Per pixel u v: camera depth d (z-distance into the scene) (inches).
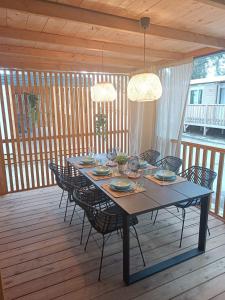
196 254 92.4
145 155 159.0
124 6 80.9
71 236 107.3
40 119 165.6
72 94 173.8
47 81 163.2
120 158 111.1
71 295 74.4
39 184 173.2
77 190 95.3
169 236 105.7
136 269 84.4
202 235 92.7
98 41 121.6
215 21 94.7
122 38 117.6
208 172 107.7
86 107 181.3
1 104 151.6
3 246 100.2
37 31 106.2
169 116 159.6
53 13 78.7
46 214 129.3
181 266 86.8
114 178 103.6
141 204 76.7
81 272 84.3
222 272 83.7
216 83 385.7
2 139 155.6
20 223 119.6
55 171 116.6
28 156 166.9
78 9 82.0
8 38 106.3
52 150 174.2
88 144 188.2
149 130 182.2
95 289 76.6
